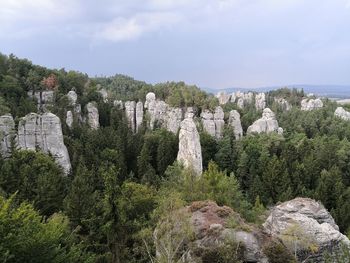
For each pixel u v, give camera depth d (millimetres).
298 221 37812
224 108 137125
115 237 39500
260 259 29188
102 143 93688
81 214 42938
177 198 42438
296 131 127938
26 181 56562
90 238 39875
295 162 89625
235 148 102625
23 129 79188
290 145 99062
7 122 76688
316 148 102688
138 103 127500
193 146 79688
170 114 121750
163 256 27953
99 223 40781
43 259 23922
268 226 39875
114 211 40000
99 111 118250
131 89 170625
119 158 85938
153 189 59188
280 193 77438
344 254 30672
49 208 53969
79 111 110688
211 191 54000
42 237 23953
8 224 22938
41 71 116062
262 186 79062
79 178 49125
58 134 81312
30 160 68688
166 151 93438
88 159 81938
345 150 99250
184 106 122875
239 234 30516
